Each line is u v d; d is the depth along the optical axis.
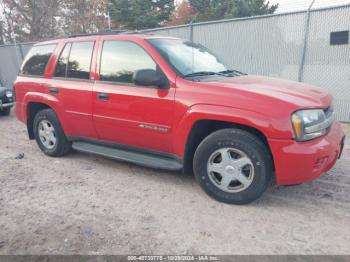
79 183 4.26
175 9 28.61
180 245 2.87
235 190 3.49
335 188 3.91
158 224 3.21
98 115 4.36
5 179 4.47
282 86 3.72
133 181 4.29
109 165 4.92
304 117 3.15
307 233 3.00
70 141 5.07
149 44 3.98
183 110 3.57
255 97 3.26
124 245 2.88
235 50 8.85
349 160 4.81
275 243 2.87
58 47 4.98
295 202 3.59
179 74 3.73
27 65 5.49
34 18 24.50
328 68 7.55
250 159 3.32
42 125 5.30
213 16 25.12
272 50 8.25
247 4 24.70
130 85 4.04
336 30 7.26
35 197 3.89
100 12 27.06
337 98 7.57
